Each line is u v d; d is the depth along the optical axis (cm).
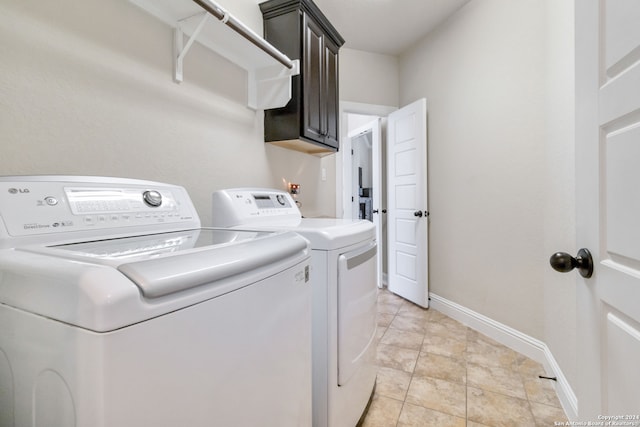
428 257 299
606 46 64
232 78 172
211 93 158
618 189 60
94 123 107
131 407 44
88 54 105
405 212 316
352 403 129
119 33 115
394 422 142
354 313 128
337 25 283
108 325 41
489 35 227
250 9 187
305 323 93
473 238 246
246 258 66
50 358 47
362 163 571
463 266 256
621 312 60
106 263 49
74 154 102
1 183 69
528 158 198
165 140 133
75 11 101
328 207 294
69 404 44
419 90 311
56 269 48
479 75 237
